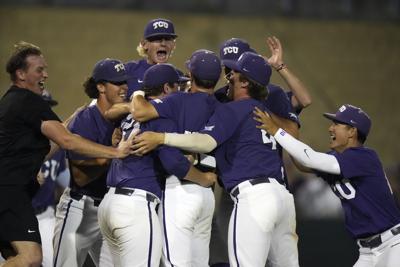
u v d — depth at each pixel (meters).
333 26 59.84
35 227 22.17
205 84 22.45
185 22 57.66
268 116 22.48
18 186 22.06
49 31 55.41
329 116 24.14
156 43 26.42
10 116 21.92
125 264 21.52
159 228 21.64
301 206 43.19
